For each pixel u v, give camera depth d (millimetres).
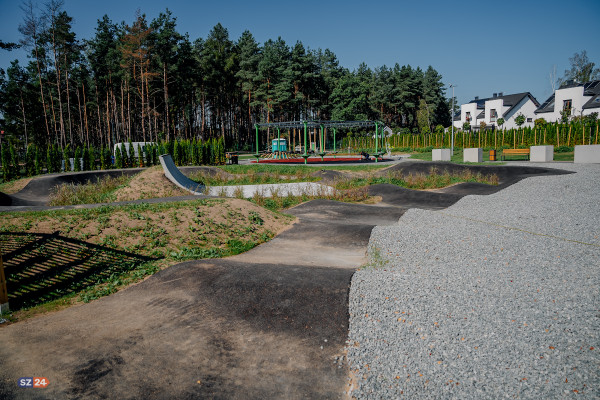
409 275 6629
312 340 4746
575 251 7730
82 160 29766
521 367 3988
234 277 6473
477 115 63719
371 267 7191
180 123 70562
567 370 3881
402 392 3746
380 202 15672
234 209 11148
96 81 55562
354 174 22453
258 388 3896
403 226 10703
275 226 10961
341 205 14242
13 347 4578
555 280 6305
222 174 23875
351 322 5074
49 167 28062
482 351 4305
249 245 9109
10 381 3865
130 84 53844
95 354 4414
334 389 3889
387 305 5445
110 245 7984
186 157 34000
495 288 6059
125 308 5746
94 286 6648
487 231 9648
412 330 4816
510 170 20438
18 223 7957
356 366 4199
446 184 18641
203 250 8508
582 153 22000
